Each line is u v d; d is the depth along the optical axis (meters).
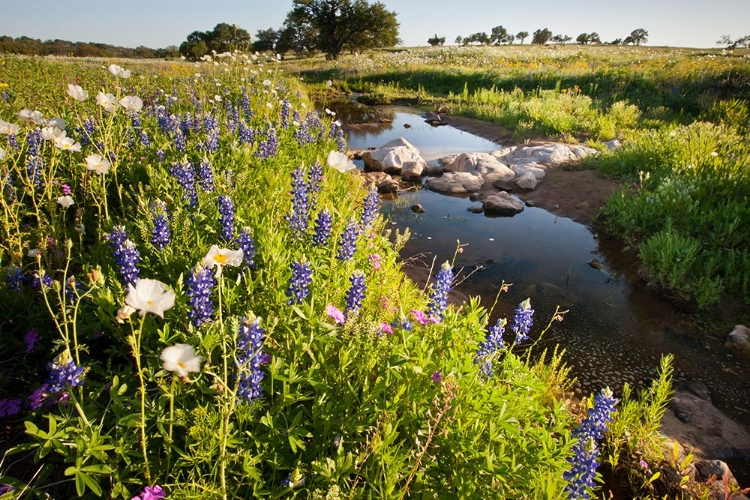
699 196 7.43
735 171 7.81
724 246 6.64
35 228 4.13
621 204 8.09
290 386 2.64
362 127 17.55
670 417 4.15
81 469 2.02
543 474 2.34
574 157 11.64
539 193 9.96
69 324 3.04
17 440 2.54
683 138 9.93
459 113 19.61
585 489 2.38
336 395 2.65
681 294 6.05
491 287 6.29
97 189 4.73
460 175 10.66
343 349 2.70
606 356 5.00
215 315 2.98
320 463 2.12
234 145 6.78
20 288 3.23
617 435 3.57
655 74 19.84
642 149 10.13
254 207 4.88
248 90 12.86
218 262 2.03
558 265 7.00
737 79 16.91
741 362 4.98
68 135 6.41
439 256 7.12
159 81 14.38
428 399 2.54
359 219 5.29
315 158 7.71
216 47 54.50
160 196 4.75
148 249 3.71
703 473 3.51
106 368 2.88
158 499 2.04
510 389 3.04
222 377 2.42
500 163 11.34
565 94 19.30
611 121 14.40
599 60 31.69
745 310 5.77
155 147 6.54
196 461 2.13
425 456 2.38
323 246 3.96
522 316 3.27
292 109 11.32
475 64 31.92
